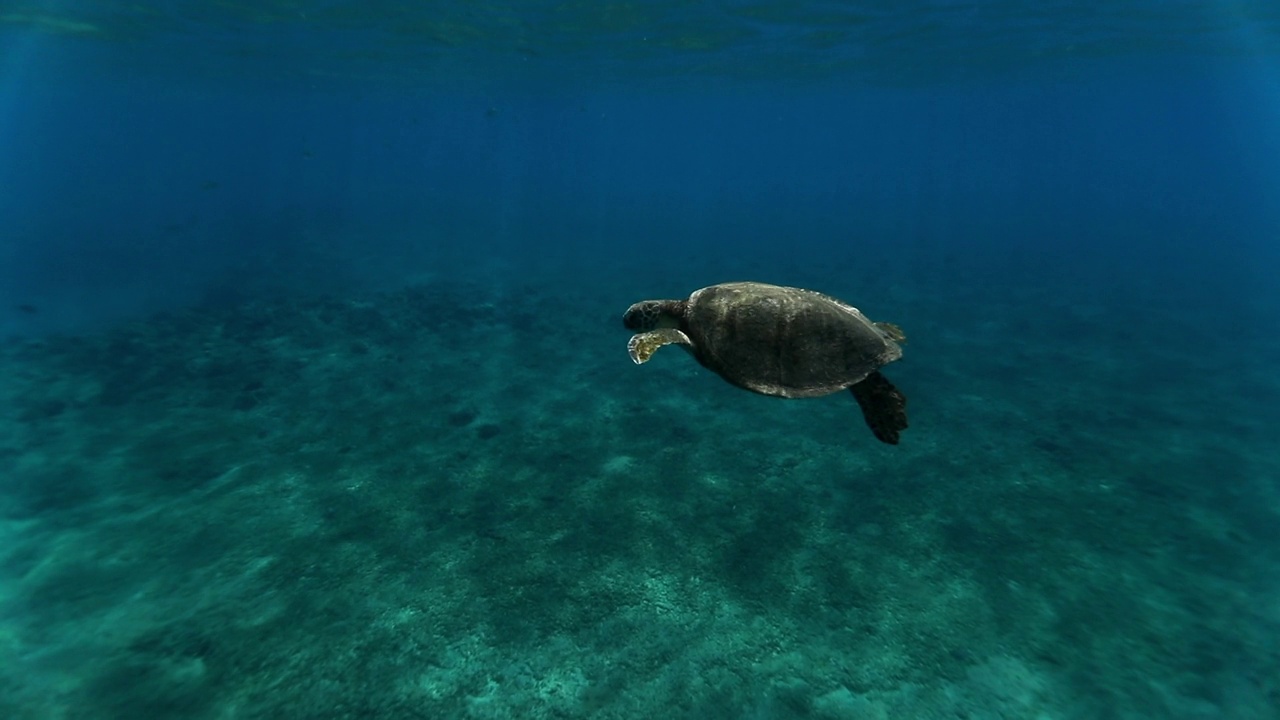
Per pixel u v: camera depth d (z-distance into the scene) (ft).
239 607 22.75
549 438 36.60
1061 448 35.45
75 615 22.34
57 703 18.90
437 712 18.88
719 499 30.17
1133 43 83.87
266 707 18.84
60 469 32.32
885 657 21.09
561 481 31.81
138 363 47.44
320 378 45.09
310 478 31.81
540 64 100.68
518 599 23.41
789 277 89.61
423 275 84.17
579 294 75.25
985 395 43.55
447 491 30.78
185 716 18.51
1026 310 69.82
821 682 20.17
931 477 32.19
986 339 58.13
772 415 39.58
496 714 18.90
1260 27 72.74
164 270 86.79
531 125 298.35
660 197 257.75
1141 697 19.65
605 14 65.05
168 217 154.40
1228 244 125.39
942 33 75.20
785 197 280.10
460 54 90.58
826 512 29.09
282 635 21.47
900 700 19.61
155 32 75.82
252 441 35.73
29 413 38.81
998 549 26.45
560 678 20.15
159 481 31.35
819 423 38.32
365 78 119.34
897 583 24.44
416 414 39.68
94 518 28.19
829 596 23.73
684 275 91.20
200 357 48.65
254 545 26.35
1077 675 20.43
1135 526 28.09
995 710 19.33
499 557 25.77
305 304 63.77
